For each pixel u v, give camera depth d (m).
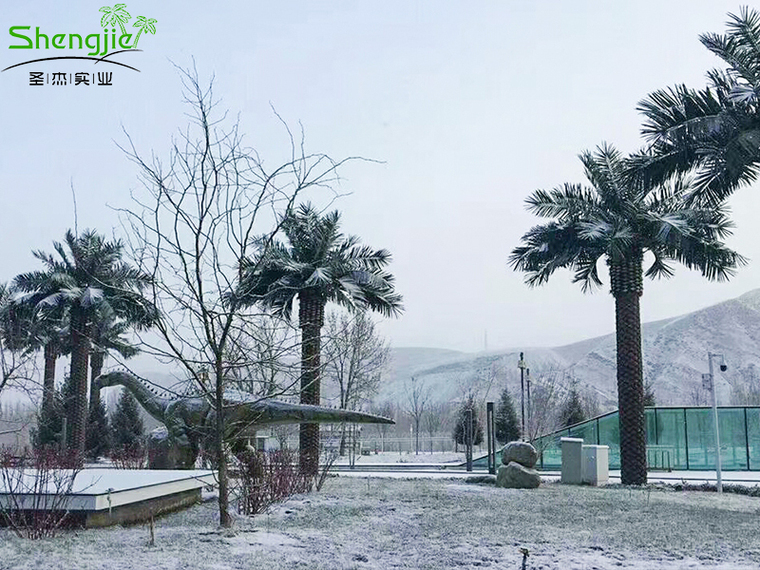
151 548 10.30
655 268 25.62
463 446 68.19
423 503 16.42
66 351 36.84
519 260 25.05
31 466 15.49
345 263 26.78
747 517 15.25
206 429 17.03
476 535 12.28
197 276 11.73
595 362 199.50
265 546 10.84
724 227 23.36
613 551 11.24
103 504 11.88
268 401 17.38
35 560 9.25
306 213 26.52
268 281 25.00
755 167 18.11
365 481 22.48
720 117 17.33
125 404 45.53
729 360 192.25
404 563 10.09
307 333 24.95
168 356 12.10
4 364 20.59
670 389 183.88
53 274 30.14
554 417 57.78
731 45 17.91
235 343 12.66
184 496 15.02
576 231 24.27
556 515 14.95
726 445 33.75
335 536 11.84
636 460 23.70
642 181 18.77
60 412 30.56
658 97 18.03
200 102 17.78
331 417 17.39
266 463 17.36
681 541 12.08
